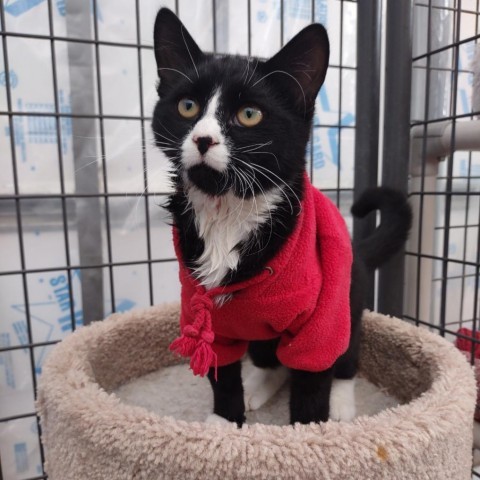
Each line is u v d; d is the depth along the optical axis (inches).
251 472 21.4
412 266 48.8
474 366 37.7
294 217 27.2
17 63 43.9
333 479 21.5
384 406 39.8
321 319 27.4
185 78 28.3
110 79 46.6
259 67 27.7
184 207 28.7
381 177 48.6
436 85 46.3
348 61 52.6
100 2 45.0
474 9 44.8
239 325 28.1
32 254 47.7
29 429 50.7
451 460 25.0
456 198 56.6
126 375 43.3
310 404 29.4
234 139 25.2
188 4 46.8
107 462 23.8
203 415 37.7
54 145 46.3
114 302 47.3
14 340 48.8
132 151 48.2
